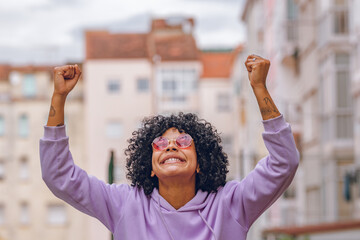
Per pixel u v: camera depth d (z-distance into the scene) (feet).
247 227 14.60
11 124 162.61
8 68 164.45
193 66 168.96
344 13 86.89
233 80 158.51
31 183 160.45
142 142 14.79
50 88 164.45
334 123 87.81
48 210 159.02
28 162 161.58
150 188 14.71
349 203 88.07
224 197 14.53
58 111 14.24
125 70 165.37
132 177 14.96
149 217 14.42
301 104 103.65
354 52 81.82
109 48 166.81
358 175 82.58
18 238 158.10
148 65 165.78
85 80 164.35
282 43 105.09
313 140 95.61
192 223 14.28
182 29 171.42
